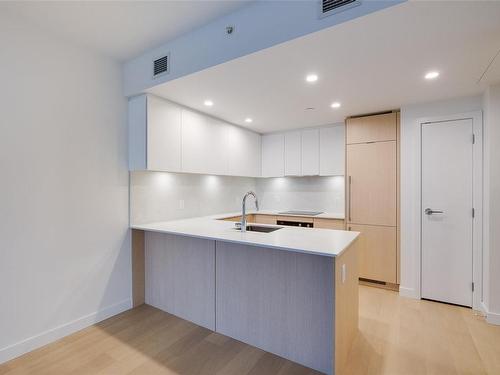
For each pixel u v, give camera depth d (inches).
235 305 90.2
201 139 130.9
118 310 107.1
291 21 67.9
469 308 110.7
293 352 79.0
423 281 119.9
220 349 84.5
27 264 81.6
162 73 94.8
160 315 106.4
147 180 118.9
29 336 82.0
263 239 80.7
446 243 115.2
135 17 79.0
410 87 100.0
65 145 90.4
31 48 82.2
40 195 84.3
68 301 91.4
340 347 73.0
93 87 98.2
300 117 142.8
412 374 72.2
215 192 161.5
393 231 128.1
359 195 136.6
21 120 80.0
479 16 58.4
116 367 75.7
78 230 94.1
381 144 131.3
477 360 77.7
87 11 76.1
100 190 100.7
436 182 116.8
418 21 60.3
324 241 77.6
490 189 97.3
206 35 83.2
